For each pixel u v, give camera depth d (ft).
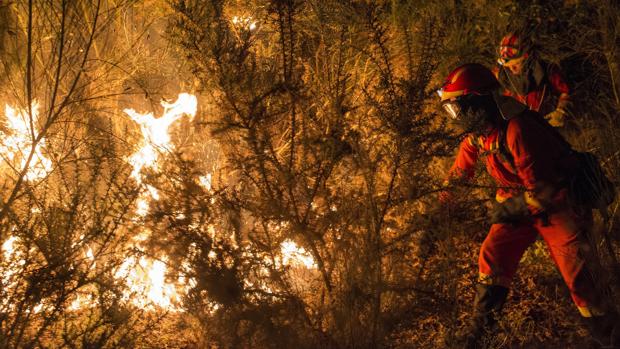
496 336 18.31
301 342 16.24
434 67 17.69
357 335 16.29
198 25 17.43
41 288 15.51
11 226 17.11
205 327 16.61
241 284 15.97
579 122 23.90
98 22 24.03
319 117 18.29
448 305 16.89
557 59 25.16
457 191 16.98
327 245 17.34
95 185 17.62
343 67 21.35
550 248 17.42
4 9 20.49
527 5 26.17
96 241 16.80
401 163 16.89
